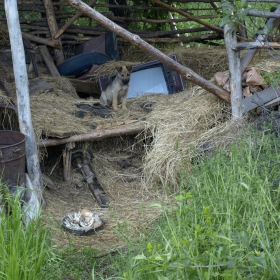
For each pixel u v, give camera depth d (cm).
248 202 401
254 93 609
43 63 838
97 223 489
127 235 479
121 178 607
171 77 739
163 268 310
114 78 715
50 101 671
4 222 413
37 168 529
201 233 362
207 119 614
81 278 409
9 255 371
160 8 933
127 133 618
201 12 1070
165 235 398
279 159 468
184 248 347
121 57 909
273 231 377
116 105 697
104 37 854
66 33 916
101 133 604
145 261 367
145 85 749
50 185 570
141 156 649
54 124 598
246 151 482
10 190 482
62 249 444
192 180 486
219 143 572
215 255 332
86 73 816
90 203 557
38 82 730
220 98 618
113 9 965
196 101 642
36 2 877
